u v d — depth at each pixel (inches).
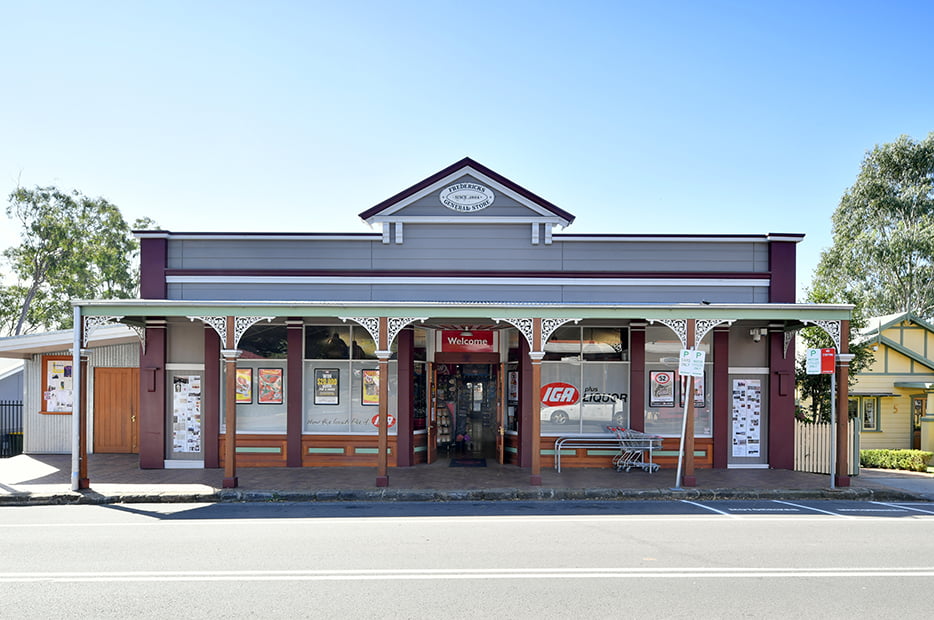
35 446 681.6
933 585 267.6
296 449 583.8
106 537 348.5
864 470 708.0
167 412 583.5
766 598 250.1
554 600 246.2
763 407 601.0
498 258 591.8
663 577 275.4
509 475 546.0
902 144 1385.3
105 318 495.5
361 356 598.2
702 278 589.9
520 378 597.3
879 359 906.7
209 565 292.4
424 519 398.0
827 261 1453.0
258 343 593.9
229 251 591.5
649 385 603.2
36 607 237.5
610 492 477.1
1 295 1315.2
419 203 592.4
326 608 237.0
